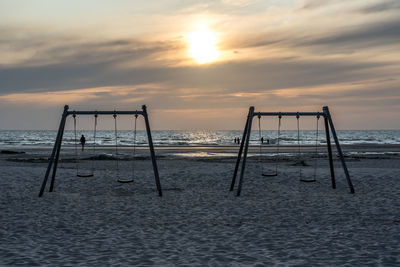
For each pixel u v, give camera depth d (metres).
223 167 18.28
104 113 13.19
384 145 57.94
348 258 5.98
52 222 8.63
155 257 6.08
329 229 7.95
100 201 11.37
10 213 9.55
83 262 5.80
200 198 11.97
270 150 43.59
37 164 23.31
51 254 6.22
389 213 9.46
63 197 11.96
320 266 5.62
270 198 11.92
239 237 7.38
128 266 5.62
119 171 18.36
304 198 11.85
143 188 13.92
